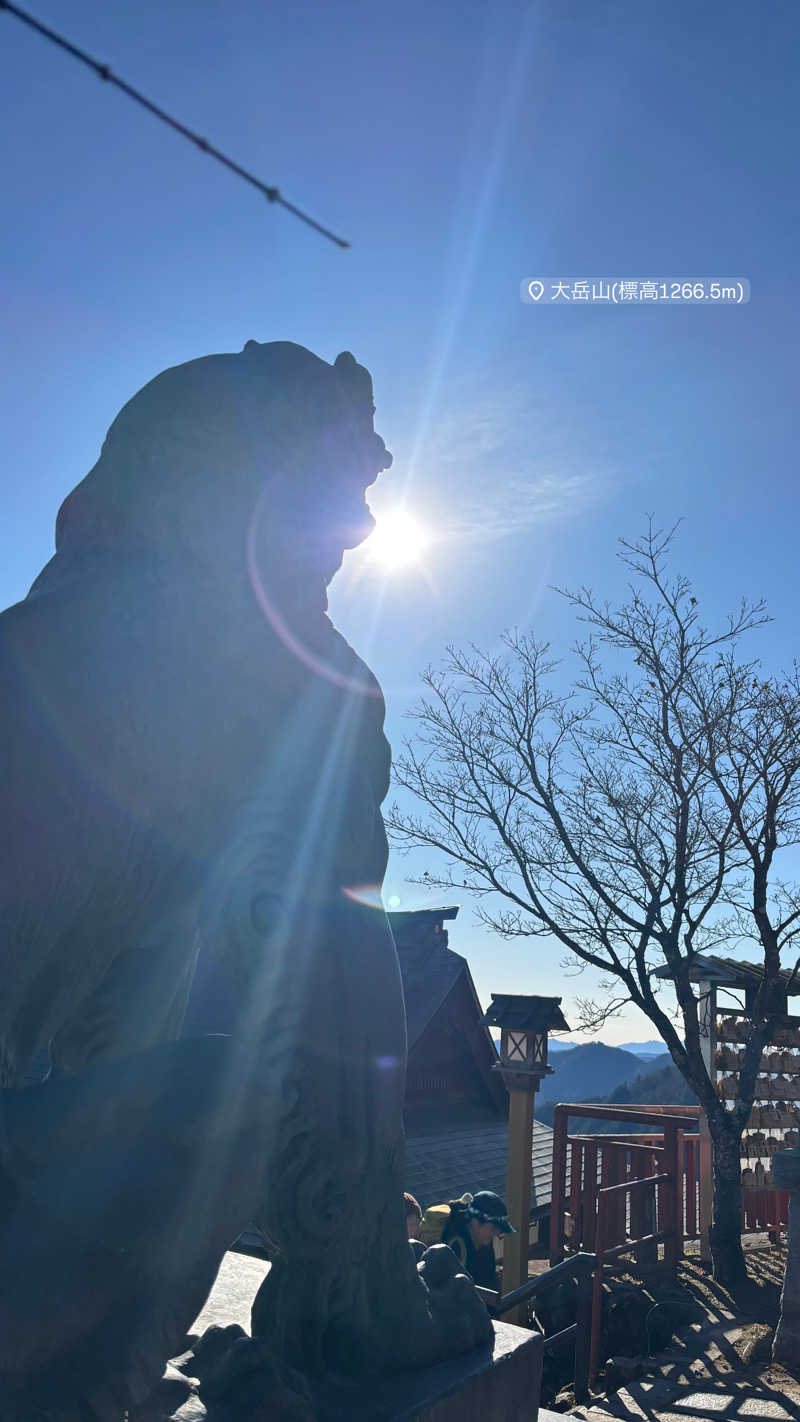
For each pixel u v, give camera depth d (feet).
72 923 4.83
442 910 59.11
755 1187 33.96
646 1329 23.57
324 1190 5.73
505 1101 60.03
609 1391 20.77
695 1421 17.08
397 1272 6.33
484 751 39.96
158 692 5.12
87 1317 3.89
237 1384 5.29
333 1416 5.63
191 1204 4.24
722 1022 34.99
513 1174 28.27
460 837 39.73
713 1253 29.99
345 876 6.05
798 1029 36.52
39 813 4.47
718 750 35.99
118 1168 4.18
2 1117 4.19
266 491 5.99
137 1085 4.44
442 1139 50.93
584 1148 28.76
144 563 5.49
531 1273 36.37
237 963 5.73
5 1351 3.72
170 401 5.93
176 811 5.25
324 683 6.14
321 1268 5.96
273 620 5.89
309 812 5.88
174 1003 6.03
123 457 5.88
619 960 35.55
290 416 6.11
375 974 6.07
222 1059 4.66
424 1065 55.62
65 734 4.66
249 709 5.63
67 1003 5.08
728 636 38.09
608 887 37.50
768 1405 17.75
